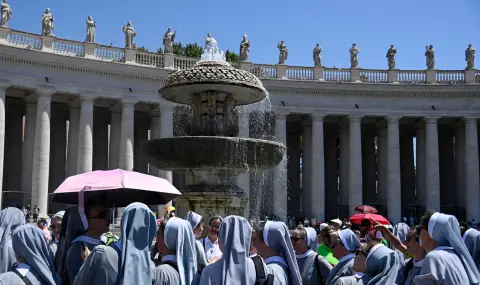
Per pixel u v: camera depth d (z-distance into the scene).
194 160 16.02
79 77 43.19
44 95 41.53
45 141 41.09
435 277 6.90
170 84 16.91
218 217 11.99
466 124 51.88
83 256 8.03
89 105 43.34
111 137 47.78
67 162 45.97
